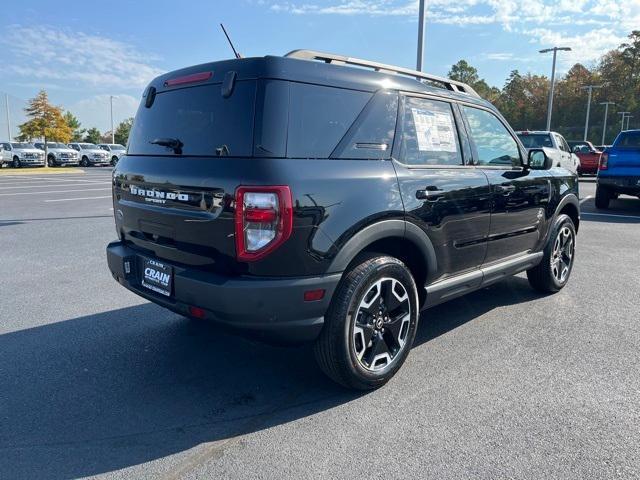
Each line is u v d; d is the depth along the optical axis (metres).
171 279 3.03
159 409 3.02
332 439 2.72
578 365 3.62
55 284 5.62
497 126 4.34
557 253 5.27
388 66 3.51
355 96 3.11
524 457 2.55
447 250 3.63
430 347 3.95
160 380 3.39
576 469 2.46
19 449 2.61
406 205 3.22
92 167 39.44
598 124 85.00
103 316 4.60
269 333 2.76
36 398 3.13
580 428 2.81
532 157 4.63
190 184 2.88
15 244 7.79
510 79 91.88
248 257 2.66
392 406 3.06
